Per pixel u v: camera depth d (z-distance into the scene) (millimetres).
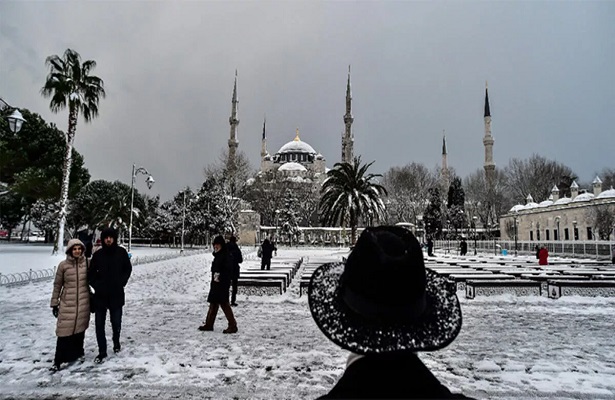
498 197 68438
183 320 8734
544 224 52312
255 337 7289
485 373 5434
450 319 1327
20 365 5699
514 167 73125
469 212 71000
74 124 27156
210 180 55875
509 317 9188
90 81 27625
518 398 4582
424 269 1282
